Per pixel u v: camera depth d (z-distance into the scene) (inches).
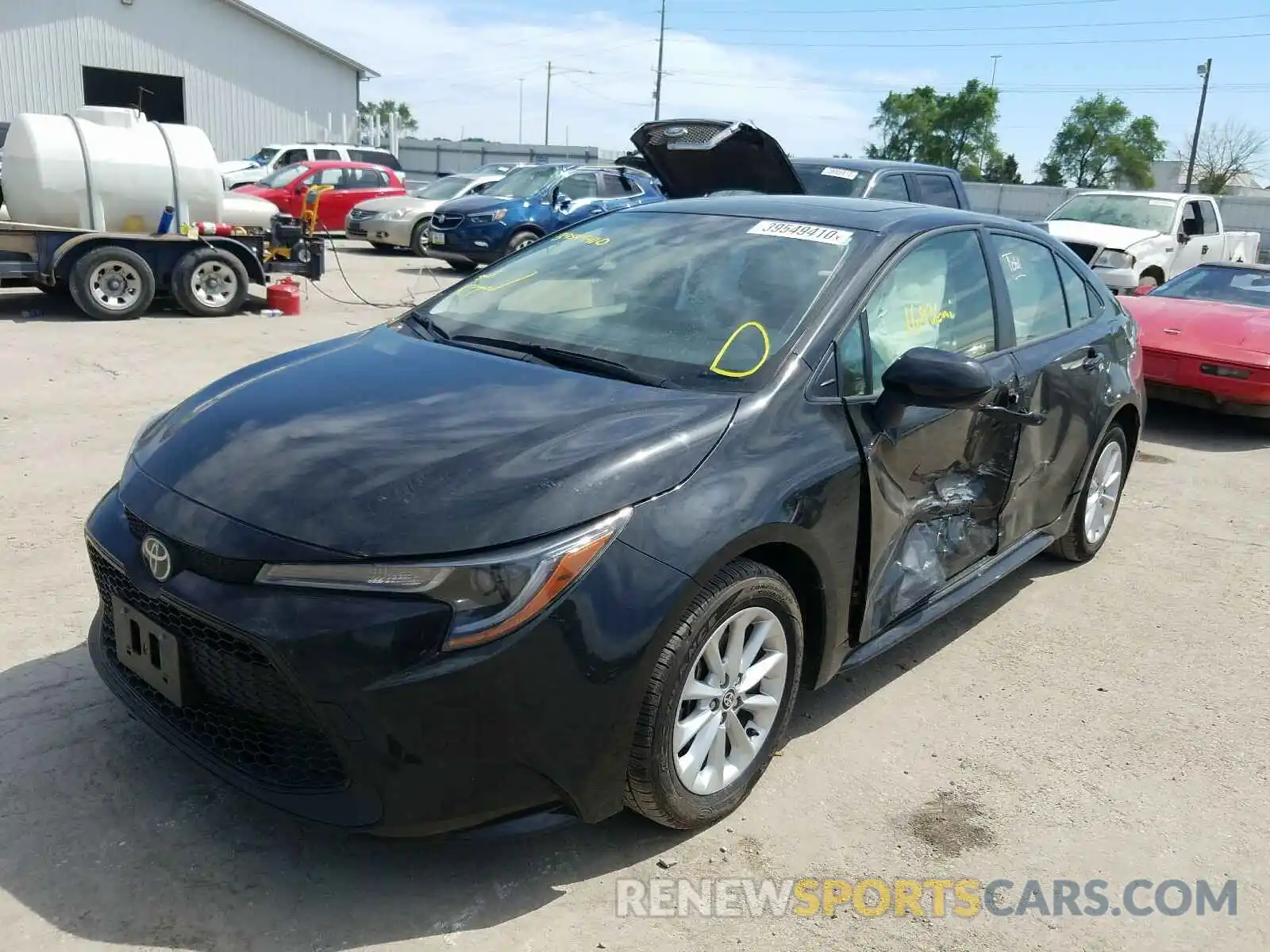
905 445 129.6
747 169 373.4
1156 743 138.0
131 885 99.0
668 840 111.8
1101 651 165.8
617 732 97.4
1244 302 345.4
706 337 126.4
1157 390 311.3
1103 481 198.1
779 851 111.3
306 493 97.3
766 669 114.2
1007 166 2822.3
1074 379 172.1
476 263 645.3
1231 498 252.4
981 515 154.2
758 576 108.6
